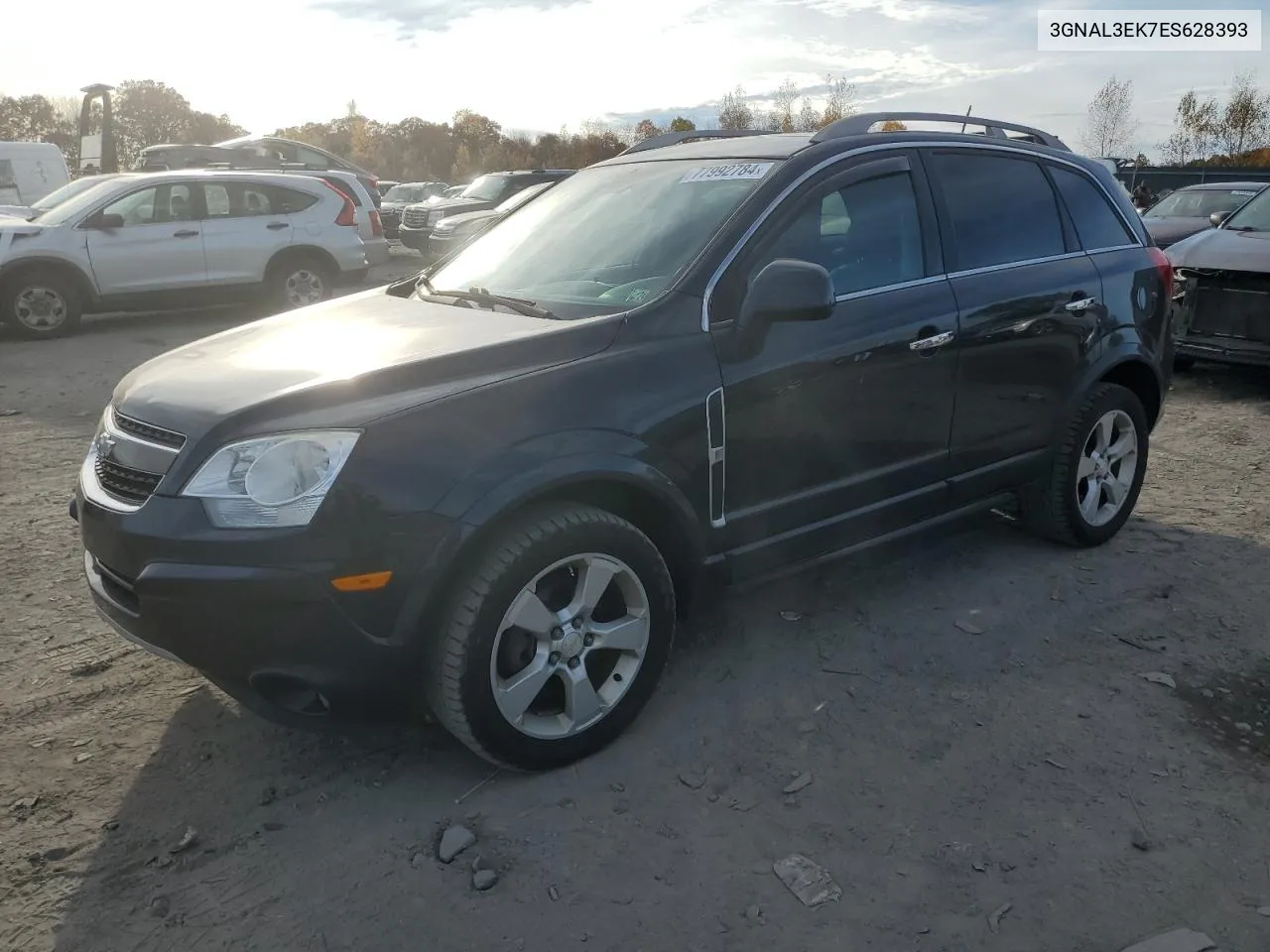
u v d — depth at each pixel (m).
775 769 3.07
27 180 18.67
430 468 2.71
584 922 2.47
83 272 11.17
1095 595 4.25
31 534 5.02
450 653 2.78
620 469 2.98
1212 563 4.58
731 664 3.69
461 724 2.84
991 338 4.01
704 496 3.26
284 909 2.53
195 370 3.14
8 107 78.06
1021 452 4.29
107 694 3.53
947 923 2.46
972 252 4.07
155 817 2.88
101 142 22.91
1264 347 7.67
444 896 2.56
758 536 3.46
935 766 3.08
